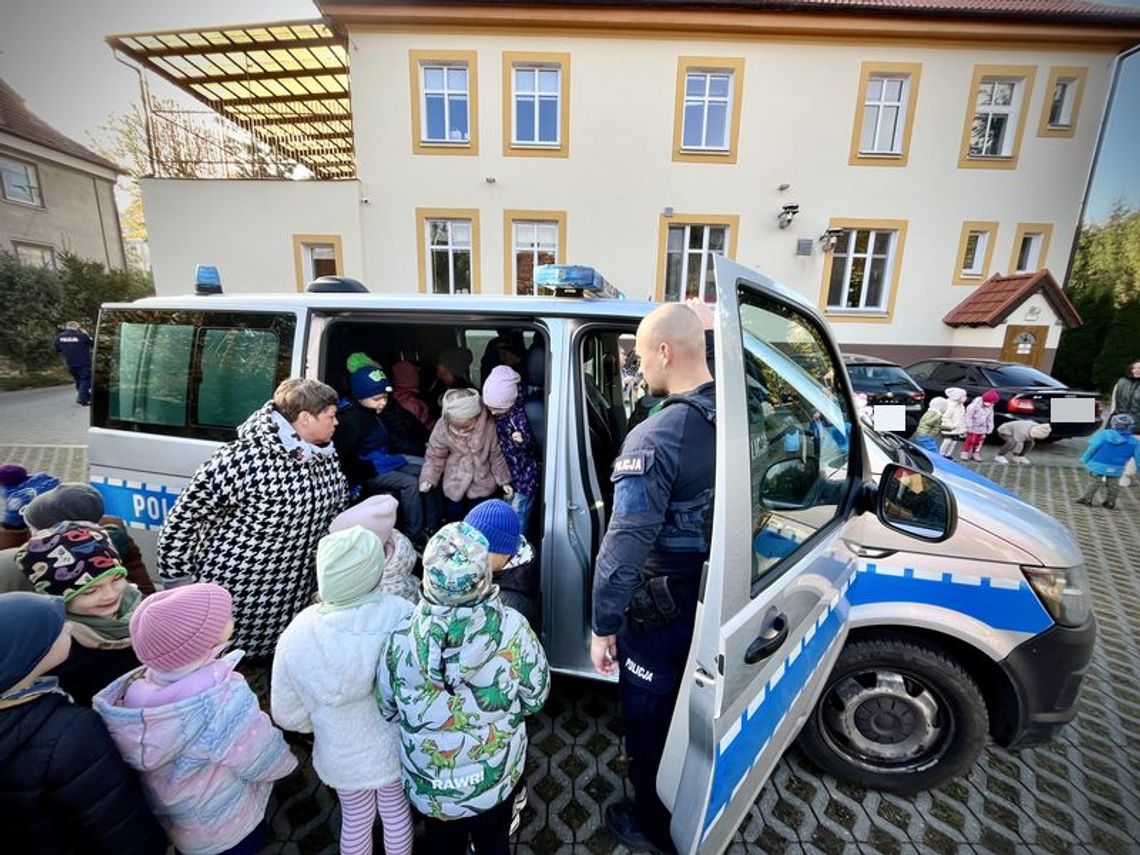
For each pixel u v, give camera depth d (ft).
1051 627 6.10
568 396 6.70
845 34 35.86
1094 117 37.99
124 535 6.90
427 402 10.62
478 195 37.73
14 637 3.36
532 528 7.79
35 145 60.13
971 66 37.01
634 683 4.94
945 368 31.40
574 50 35.91
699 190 38.11
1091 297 54.75
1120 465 18.65
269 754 4.64
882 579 6.41
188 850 4.45
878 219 38.91
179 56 37.09
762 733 4.47
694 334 4.63
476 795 4.51
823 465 5.99
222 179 34.63
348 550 4.58
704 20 35.12
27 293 45.83
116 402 8.36
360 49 35.42
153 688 4.19
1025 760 7.41
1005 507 6.79
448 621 4.14
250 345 7.67
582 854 5.86
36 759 3.46
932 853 6.05
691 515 4.54
